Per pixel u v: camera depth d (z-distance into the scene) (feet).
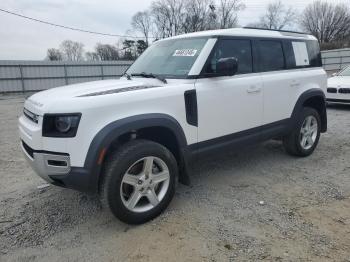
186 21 174.40
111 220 11.61
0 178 15.85
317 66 18.49
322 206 12.30
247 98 14.24
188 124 12.24
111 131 10.09
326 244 9.92
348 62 130.11
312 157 18.03
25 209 12.54
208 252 9.66
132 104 10.74
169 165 11.60
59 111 9.91
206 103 12.69
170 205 12.53
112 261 9.45
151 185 11.26
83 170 9.96
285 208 12.17
